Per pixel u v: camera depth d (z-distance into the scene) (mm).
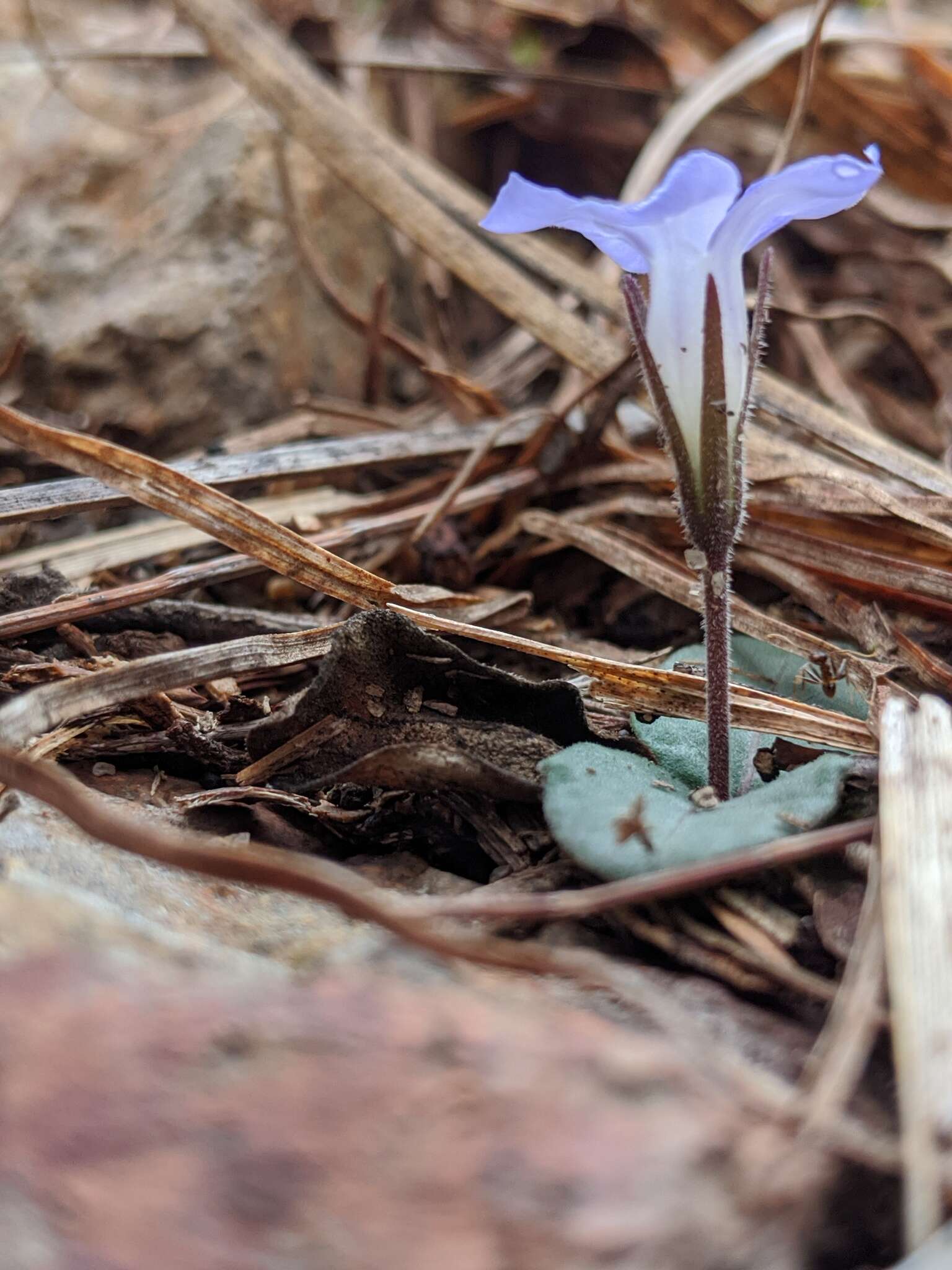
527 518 87
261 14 132
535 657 76
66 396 114
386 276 133
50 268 117
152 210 122
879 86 137
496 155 149
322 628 64
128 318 115
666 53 146
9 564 78
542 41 148
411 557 87
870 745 58
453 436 93
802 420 88
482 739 59
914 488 85
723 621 53
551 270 106
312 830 59
